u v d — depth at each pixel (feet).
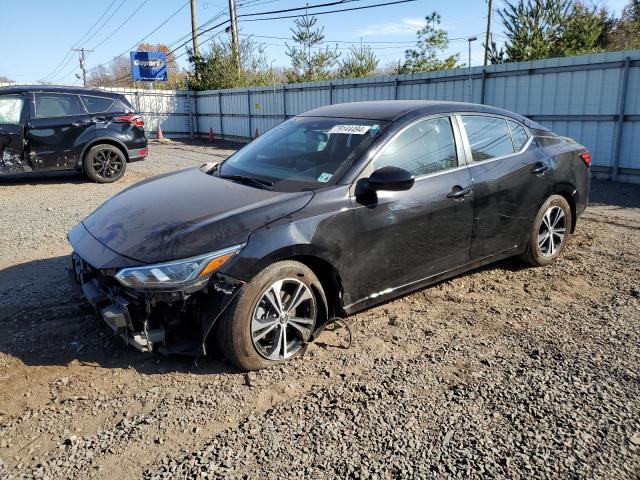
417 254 13.19
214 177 13.74
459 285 15.83
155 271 9.89
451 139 14.16
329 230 11.35
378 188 11.48
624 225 23.13
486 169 14.64
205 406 9.76
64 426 9.18
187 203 11.78
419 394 10.13
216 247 10.14
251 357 10.66
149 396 10.05
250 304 10.43
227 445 8.68
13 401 9.85
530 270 17.13
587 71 35.06
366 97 53.52
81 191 31.48
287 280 10.93
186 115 84.23
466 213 13.99
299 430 9.05
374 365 11.21
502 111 16.16
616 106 33.94
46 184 34.04
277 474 8.02
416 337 12.51
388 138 12.80
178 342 10.76
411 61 82.69
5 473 8.04
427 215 13.07
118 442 8.77
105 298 10.82
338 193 11.70
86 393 10.16
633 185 33.42
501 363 11.30
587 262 17.94
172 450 8.59
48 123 32.19
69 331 12.54
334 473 8.05
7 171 31.58
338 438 8.84
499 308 14.20
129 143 35.35
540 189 16.19
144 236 10.68
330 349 11.87
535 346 12.05
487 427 9.14
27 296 14.60
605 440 8.79
